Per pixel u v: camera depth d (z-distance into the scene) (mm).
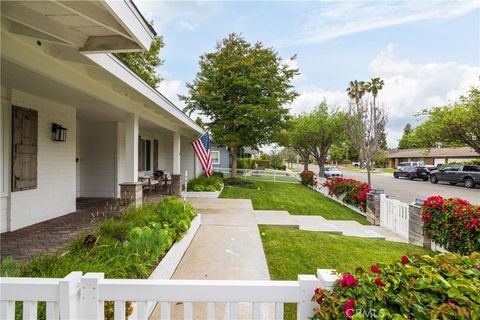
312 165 55000
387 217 7129
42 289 1454
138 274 2910
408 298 1311
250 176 23172
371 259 4477
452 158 32844
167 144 15125
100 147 8812
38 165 5547
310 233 5953
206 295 1515
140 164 11344
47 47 3111
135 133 6223
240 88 15656
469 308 1243
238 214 7480
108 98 4875
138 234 3535
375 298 1352
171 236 4047
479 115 15164
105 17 2088
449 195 13609
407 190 15781
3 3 2090
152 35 2547
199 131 12203
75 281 1498
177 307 2777
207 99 15922
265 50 15969
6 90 4730
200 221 6332
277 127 16797
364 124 11812
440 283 1382
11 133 4832
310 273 3854
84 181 8828
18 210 5082
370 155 11547
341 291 1440
